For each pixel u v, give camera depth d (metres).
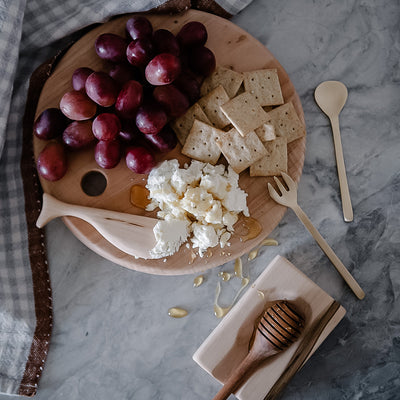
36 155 0.93
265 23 1.05
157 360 1.02
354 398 1.02
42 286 0.98
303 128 0.96
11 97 0.97
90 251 1.02
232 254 0.94
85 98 0.84
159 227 0.89
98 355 1.02
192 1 0.98
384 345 1.03
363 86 1.06
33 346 0.97
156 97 0.86
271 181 0.96
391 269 1.04
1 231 0.96
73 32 0.96
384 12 1.06
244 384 0.92
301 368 1.02
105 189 0.95
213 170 0.92
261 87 0.96
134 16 0.91
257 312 0.94
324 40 1.06
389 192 1.05
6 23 0.88
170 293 1.03
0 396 1.02
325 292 0.94
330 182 1.04
